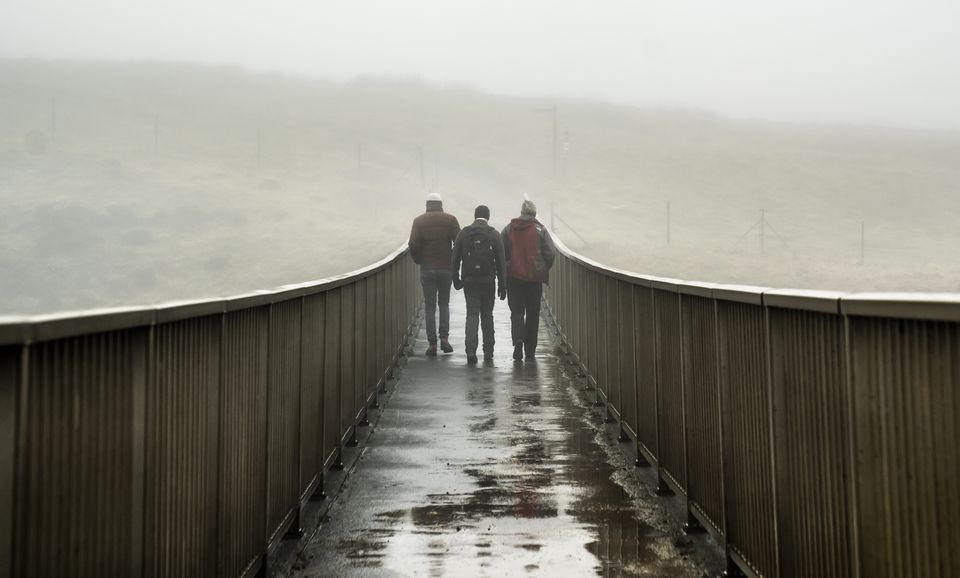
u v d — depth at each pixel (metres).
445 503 5.94
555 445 7.68
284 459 4.89
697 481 5.10
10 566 2.00
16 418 2.02
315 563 4.80
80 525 2.34
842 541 2.96
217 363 3.61
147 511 2.82
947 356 2.27
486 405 9.62
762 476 3.87
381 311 10.24
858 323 2.78
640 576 4.55
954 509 2.25
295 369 5.18
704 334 4.89
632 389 7.18
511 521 5.53
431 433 8.20
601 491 6.21
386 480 6.54
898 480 2.54
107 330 2.48
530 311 13.15
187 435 3.23
